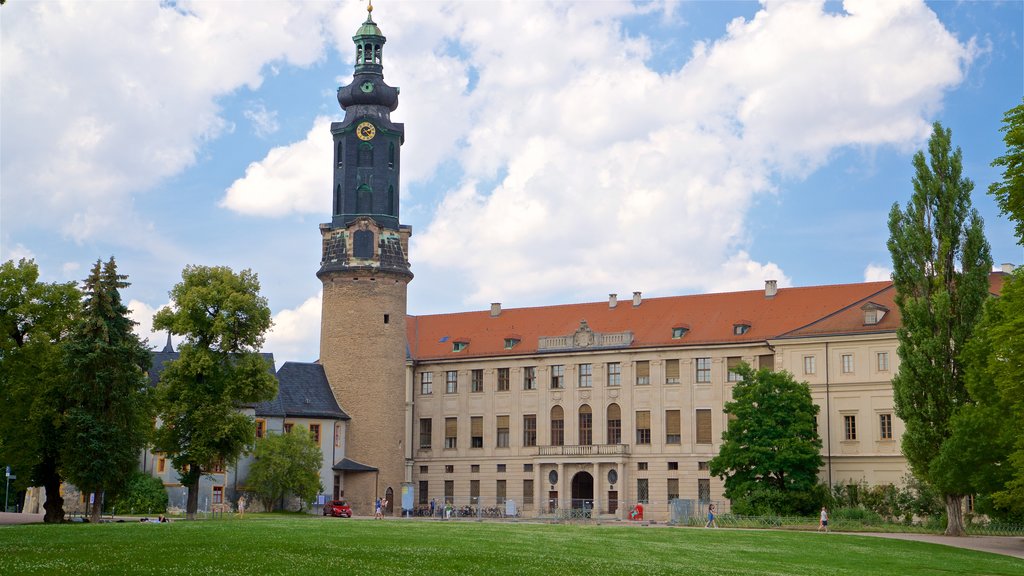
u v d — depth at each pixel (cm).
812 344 10912
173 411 8444
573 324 12850
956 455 7412
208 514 9812
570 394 12394
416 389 13312
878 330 10569
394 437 12250
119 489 7756
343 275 12338
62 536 4603
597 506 11906
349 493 11988
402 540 4891
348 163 12519
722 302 12169
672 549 5369
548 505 12225
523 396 12662
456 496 12875
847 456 10588
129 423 7725
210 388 8606
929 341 7875
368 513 11925
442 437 13062
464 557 4288
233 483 11025
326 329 12412
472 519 11231
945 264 8106
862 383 10612
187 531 4969
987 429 7306
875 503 10025
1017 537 7481
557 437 12431
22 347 7169
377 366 12219
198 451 8369
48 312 7406
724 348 11606
